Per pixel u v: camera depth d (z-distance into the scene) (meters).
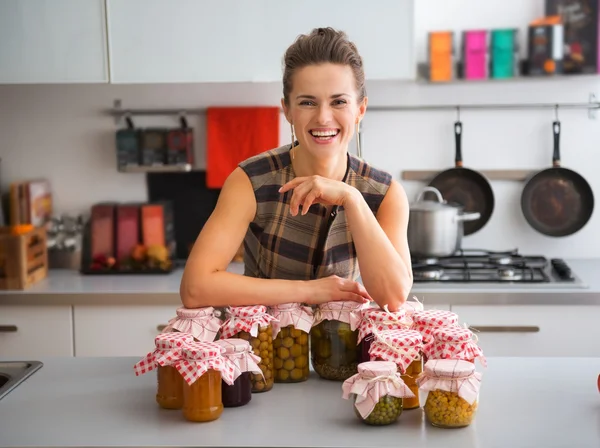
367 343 1.81
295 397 1.79
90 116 3.70
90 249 3.72
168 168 3.59
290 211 1.96
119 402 1.76
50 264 3.68
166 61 3.28
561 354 3.09
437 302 3.08
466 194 3.63
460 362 1.62
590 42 3.41
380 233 1.97
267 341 1.83
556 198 3.59
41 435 1.57
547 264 3.44
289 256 2.11
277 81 3.28
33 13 3.27
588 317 3.07
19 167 3.73
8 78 3.30
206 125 3.68
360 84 1.98
